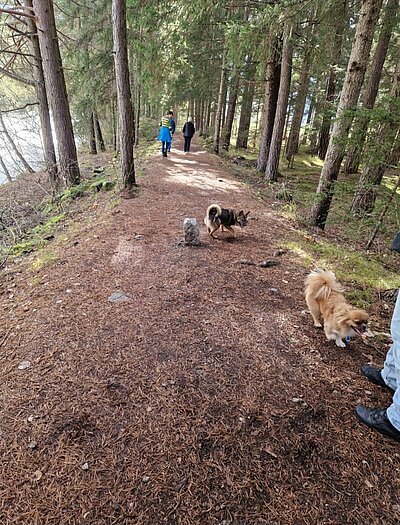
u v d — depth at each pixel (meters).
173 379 2.80
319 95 15.30
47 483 2.01
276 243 6.13
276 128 12.25
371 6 5.55
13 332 3.47
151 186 9.45
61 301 4.00
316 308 3.50
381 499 1.93
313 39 9.94
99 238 5.90
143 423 2.40
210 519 1.82
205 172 12.21
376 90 11.81
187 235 5.60
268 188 11.42
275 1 8.39
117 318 3.64
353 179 13.14
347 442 2.28
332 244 6.62
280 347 3.25
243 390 2.71
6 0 10.80
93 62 13.44
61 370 2.91
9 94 17.77
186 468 2.10
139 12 11.38
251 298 4.14
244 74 15.55
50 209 9.27
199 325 3.54
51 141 11.06
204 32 13.62
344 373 2.94
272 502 1.91
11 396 2.65
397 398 2.25
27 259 5.72
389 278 5.06
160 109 25.38
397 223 5.73
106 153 19.59
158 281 4.46
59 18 15.84
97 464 2.12
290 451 2.21
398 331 2.31
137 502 1.91
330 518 1.83
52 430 2.35
